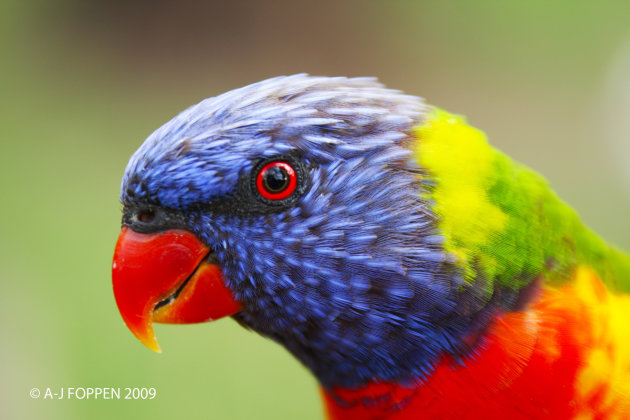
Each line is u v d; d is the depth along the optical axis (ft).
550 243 2.86
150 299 2.86
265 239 2.84
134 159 2.86
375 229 2.83
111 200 5.56
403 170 2.84
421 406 2.86
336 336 2.86
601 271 2.89
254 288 2.85
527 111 7.17
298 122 2.84
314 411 3.91
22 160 6.05
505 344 2.84
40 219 5.33
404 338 2.85
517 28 7.81
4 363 4.07
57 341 4.28
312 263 2.84
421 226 2.83
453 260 2.83
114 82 7.35
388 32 7.93
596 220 5.77
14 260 4.87
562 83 7.43
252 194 2.84
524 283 2.84
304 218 2.84
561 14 7.78
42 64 7.42
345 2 7.98
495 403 2.85
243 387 4.00
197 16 7.84
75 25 7.68
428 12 7.95
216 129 2.84
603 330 2.85
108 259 4.91
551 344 2.84
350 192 2.84
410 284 2.83
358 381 2.88
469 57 7.77
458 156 2.85
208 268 2.86
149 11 7.79
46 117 6.69
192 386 4.00
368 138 2.84
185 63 7.67
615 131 6.64
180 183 2.85
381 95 2.86
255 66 7.73
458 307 2.83
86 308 4.49
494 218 2.84
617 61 7.27
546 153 6.64
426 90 7.51
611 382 2.85
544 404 2.84
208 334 4.31
